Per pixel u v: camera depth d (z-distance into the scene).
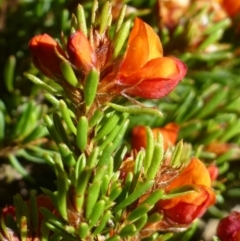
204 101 0.23
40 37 0.13
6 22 0.22
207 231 0.28
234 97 0.21
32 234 0.14
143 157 0.14
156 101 0.22
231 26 0.22
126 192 0.14
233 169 0.22
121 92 0.13
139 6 0.21
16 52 0.22
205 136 0.21
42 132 0.20
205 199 0.13
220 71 0.23
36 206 0.14
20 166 0.20
